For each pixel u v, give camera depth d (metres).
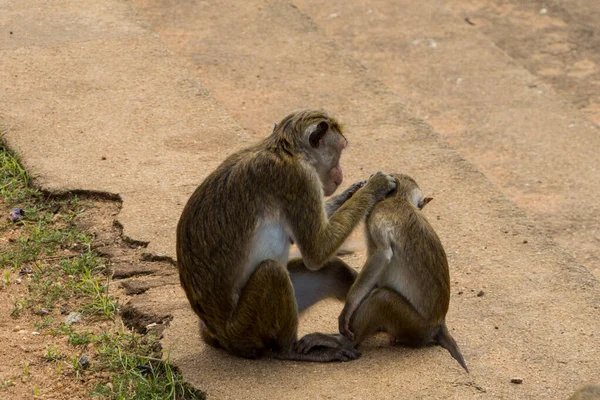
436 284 9.90
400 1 22.33
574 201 15.55
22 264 11.65
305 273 10.79
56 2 19.08
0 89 15.70
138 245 11.96
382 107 16.42
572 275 11.74
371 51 20.09
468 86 19.00
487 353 10.15
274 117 16.36
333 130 10.35
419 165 14.44
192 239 9.64
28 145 14.05
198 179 13.38
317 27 19.42
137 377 9.62
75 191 12.96
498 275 11.71
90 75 16.27
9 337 10.35
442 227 12.74
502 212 13.11
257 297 9.52
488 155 16.86
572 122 17.89
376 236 9.92
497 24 21.73
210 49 18.61
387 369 9.69
